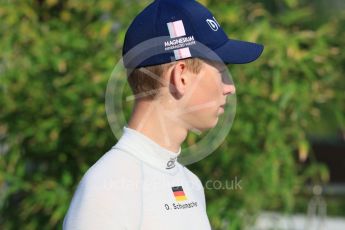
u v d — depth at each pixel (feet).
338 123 61.36
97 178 22.12
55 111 51.67
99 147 52.95
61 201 51.67
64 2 56.44
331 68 56.03
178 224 23.35
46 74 52.19
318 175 63.36
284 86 52.44
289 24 58.34
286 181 56.03
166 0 24.79
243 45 25.09
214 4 54.24
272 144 53.57
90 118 51.01
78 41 52.11
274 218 59.11
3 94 52.37
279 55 52.54
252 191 54.39
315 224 72.49
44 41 51.90
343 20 59.47
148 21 24.34
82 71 51.16
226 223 54.39
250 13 56.90
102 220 21.40
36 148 53.93
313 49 54.75
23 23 53.42
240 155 53.31
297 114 54.24
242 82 52.21
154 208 22.70
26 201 53.01
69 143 53.21
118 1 53.57
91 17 55.26
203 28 24.35
